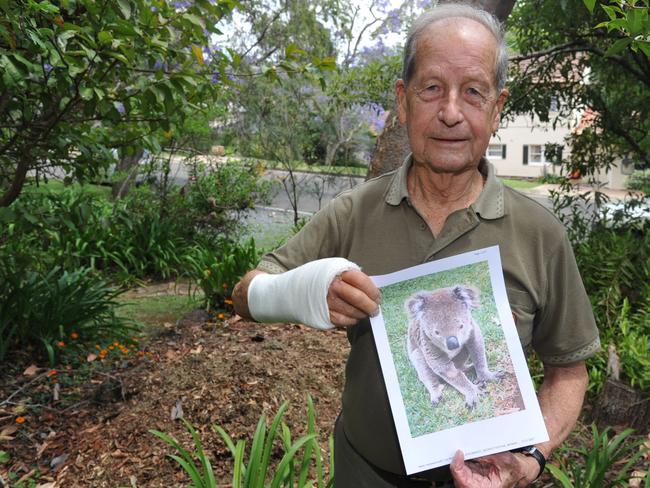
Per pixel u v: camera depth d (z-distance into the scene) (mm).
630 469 3369
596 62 6102
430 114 1367
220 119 10047
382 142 4520
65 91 3422
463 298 1376
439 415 1353
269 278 1431
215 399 3715
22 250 5215
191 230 9109
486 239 1439
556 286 1484
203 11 3564
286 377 3926
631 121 6590
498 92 1404
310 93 10000
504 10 3936
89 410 4141
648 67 5637
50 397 4398
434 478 1526
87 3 2982
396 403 1370
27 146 3721
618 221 6555
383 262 1491
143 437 3570
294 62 3809
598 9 4945
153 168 9500
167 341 5363
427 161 1394
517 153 29438
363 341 1542
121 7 2951
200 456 2451
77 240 7770
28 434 3936
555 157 7016
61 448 3750
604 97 6633
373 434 1541
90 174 4082
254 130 10391
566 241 1467
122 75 3334
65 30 2980
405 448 1354
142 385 4113
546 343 1569
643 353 4004
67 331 5273
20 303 5086
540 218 1458
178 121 4152
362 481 1596
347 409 1615
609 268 5062
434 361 1370
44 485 3365
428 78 1354
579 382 1581
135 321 6004
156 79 3301
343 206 1581
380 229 1506
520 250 1442
